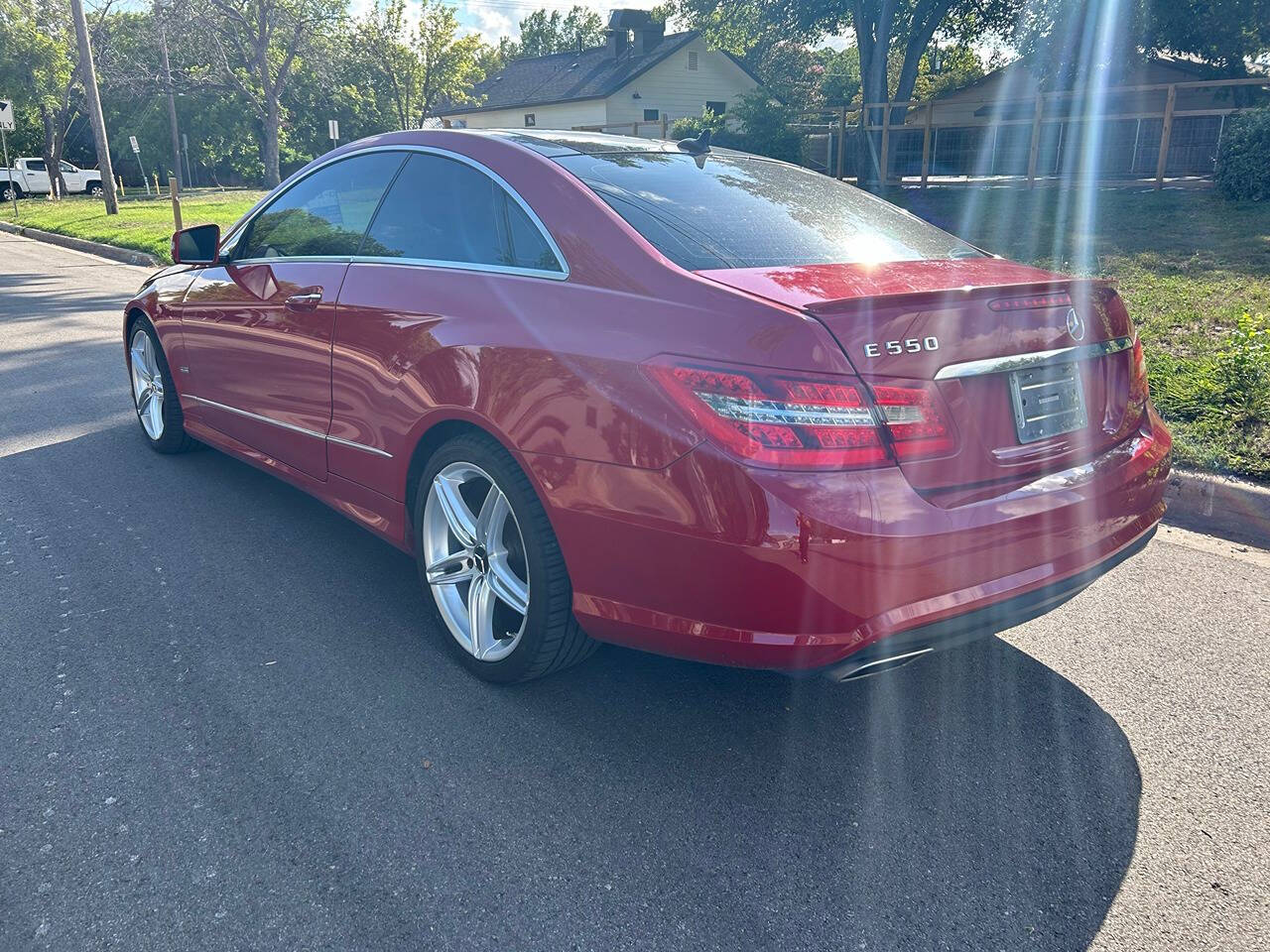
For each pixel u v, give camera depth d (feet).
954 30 97.60
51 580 11.73
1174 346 21.44
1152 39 86.99
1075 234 38.70
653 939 6.50
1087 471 8.38
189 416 15.24
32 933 6.39
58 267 48.11
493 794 7.96
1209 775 8.42
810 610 7.07
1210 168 64.34
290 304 11.62
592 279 8.41
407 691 9.48
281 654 10.12
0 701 9.10
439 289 9.66
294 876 6.97
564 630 8.72
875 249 9.41
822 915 6.75
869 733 9.03
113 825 7.45
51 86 118.73
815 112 75.15
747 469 7.00
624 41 135.23
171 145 161.38
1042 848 7.48
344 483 11.29
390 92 187.21
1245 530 13.83
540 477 8.22
